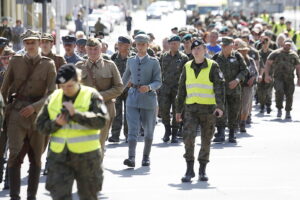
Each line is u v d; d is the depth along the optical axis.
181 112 25.84
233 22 107.00
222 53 34.84
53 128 17.50
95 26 103.38
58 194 17.58
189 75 25.25
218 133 35.09
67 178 17.64
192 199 23.06
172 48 34.66
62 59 25.12
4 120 22.78
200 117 25.27
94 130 17.77
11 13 114.69
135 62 28.28
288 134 37.91
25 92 22.39
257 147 33.50
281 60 43.75
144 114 28.30
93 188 17.86
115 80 24.64
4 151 24.80
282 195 23.64
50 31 115.50
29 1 49.81
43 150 22.58
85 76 24.55
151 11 185.00
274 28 90.81
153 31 139.62
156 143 34.81
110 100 24.73
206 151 25.59
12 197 22.25
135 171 27.67
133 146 28.06
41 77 22.28
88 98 17.66
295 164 29.16
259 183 25.47
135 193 23.91
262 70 45.22
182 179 25.59
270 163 29.36
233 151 32.31
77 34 39.00
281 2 171.38
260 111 47.25
